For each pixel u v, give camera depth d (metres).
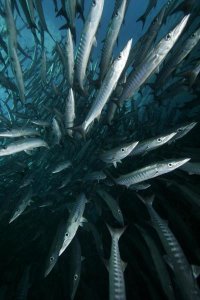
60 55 5.54
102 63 4.45
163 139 4.39
